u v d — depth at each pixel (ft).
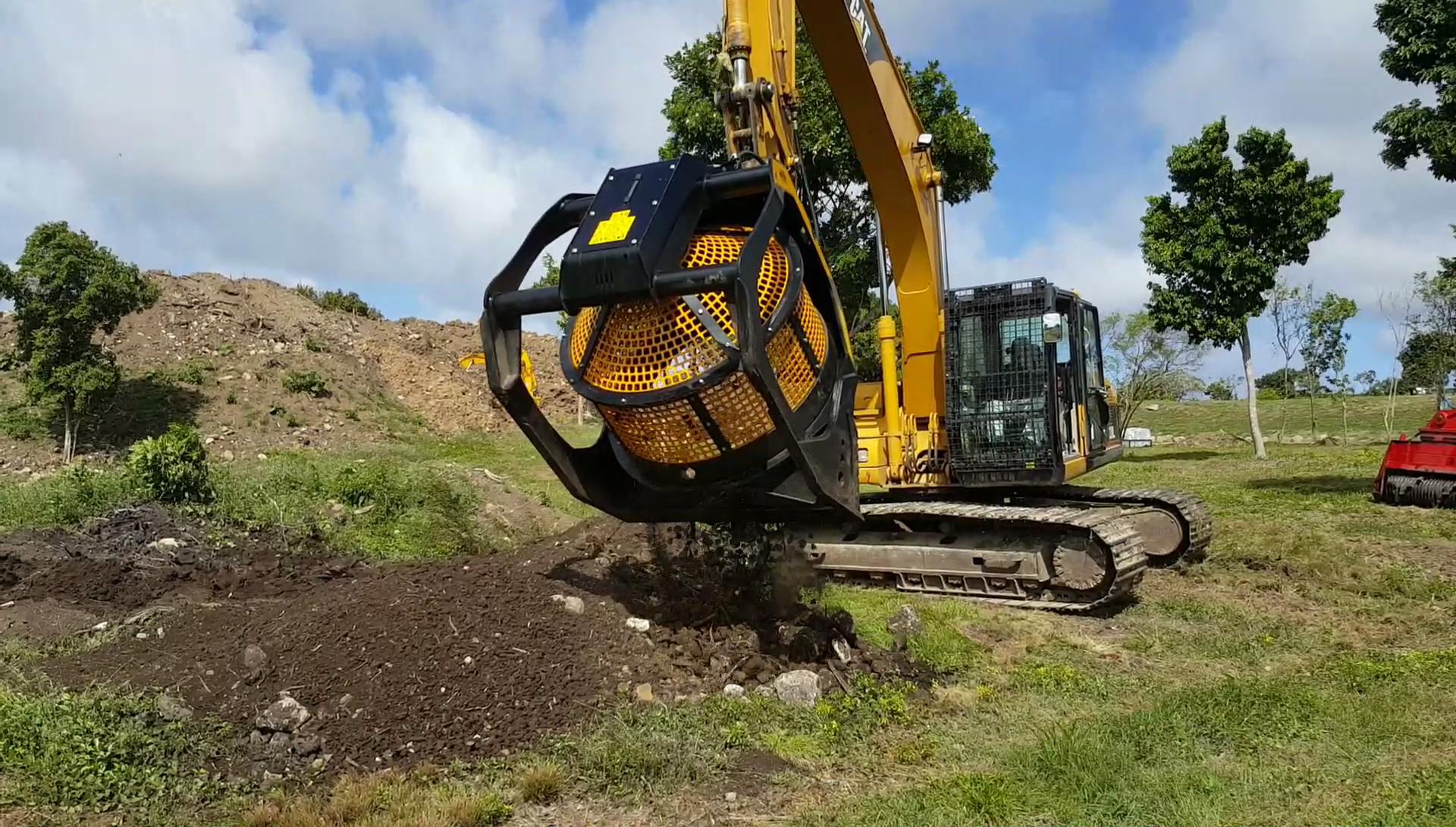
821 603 25.40
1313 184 68.03
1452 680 19.52
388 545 33.40
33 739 14.79
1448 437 45.80
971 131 59.62
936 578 29.73
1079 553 27.25
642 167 16.43
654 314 16.39
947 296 29.68
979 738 17.34
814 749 16.70
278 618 20.13
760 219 15.49
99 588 24.44
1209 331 70.23
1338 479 57.67
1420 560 33.71
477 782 15.03
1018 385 28.53
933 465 30.07
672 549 27.02
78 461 62.95
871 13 27.53
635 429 17.11
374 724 16.48
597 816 14.16
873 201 29.48
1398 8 46.60
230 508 34.22
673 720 17.07
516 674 17.98
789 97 21.42
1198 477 62.95
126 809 13.87
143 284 67.67
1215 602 28.32
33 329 63.67
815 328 17.78
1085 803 13.96
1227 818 13.37
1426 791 13.97
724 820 14.02
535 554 24.75
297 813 13.58
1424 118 46.16
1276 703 17.93
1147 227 72.54
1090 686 20.40
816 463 16.56
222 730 16.03
